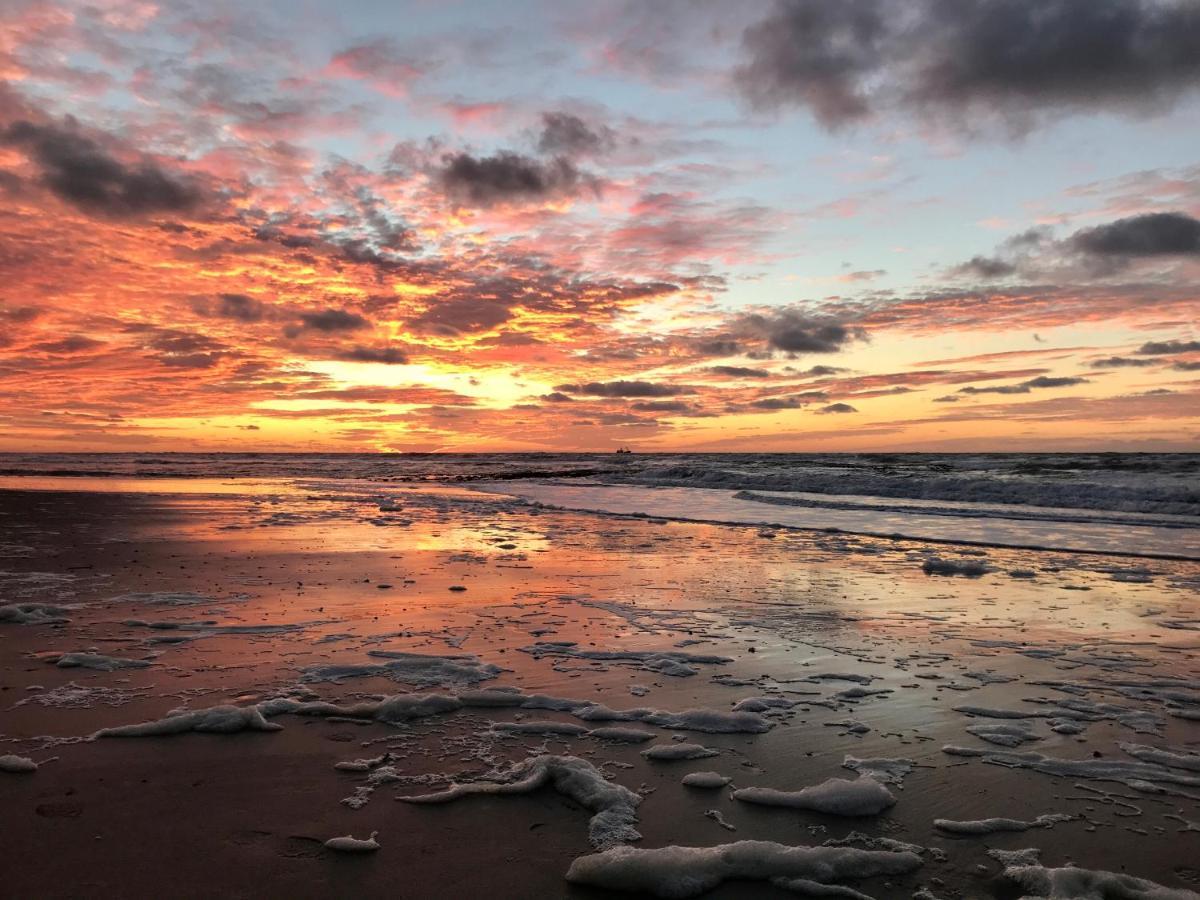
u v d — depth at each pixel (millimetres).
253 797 3342
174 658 5410
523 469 58188
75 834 2984
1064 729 4293
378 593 7902
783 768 3754
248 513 16984
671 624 6750
